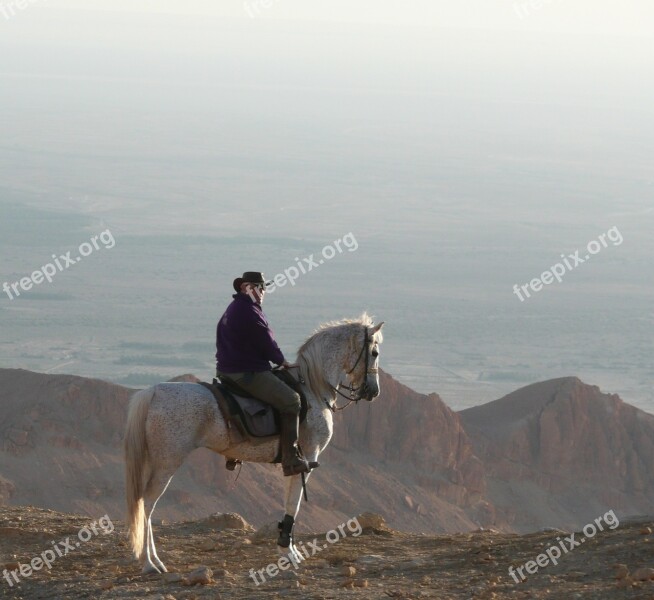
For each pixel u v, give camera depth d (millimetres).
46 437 74812
